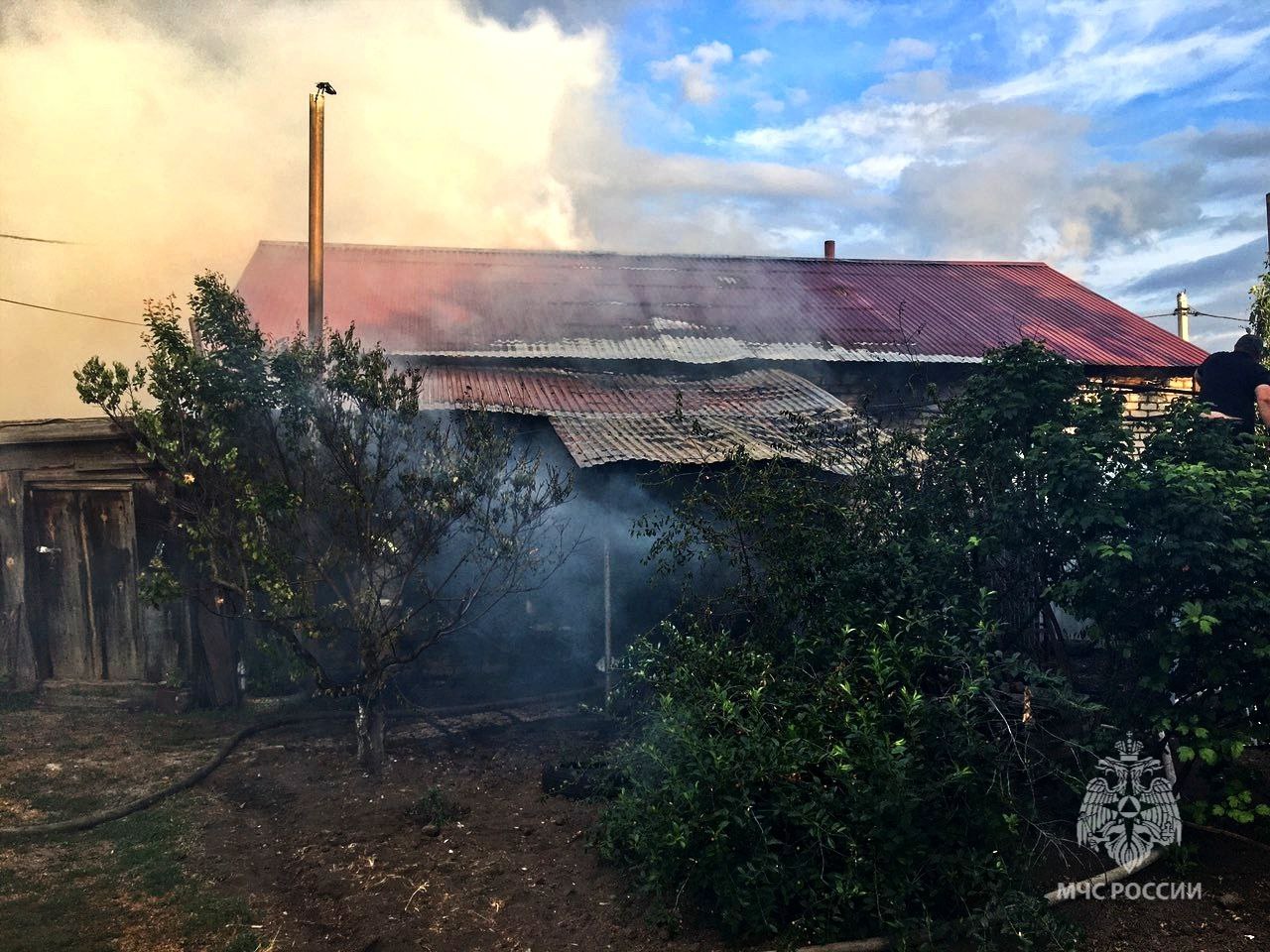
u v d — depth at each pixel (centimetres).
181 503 641
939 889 436
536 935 432
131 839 531
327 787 622
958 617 530
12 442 825
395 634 649
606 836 498
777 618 598
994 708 469
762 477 651
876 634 528
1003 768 463
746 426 929
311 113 1197
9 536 836
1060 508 532
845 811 429
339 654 837
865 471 661
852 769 427
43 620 841
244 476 604
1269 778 570
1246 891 459
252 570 636
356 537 644
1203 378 718
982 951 404
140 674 824
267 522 618
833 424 769
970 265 1995
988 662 497
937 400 696
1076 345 1545
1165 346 1583
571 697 828
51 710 805
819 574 586
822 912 423
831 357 1377
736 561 643
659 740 518
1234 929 427
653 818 450
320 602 788
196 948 414
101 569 830
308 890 474
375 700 658
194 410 610
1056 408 579
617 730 732
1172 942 418
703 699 501
